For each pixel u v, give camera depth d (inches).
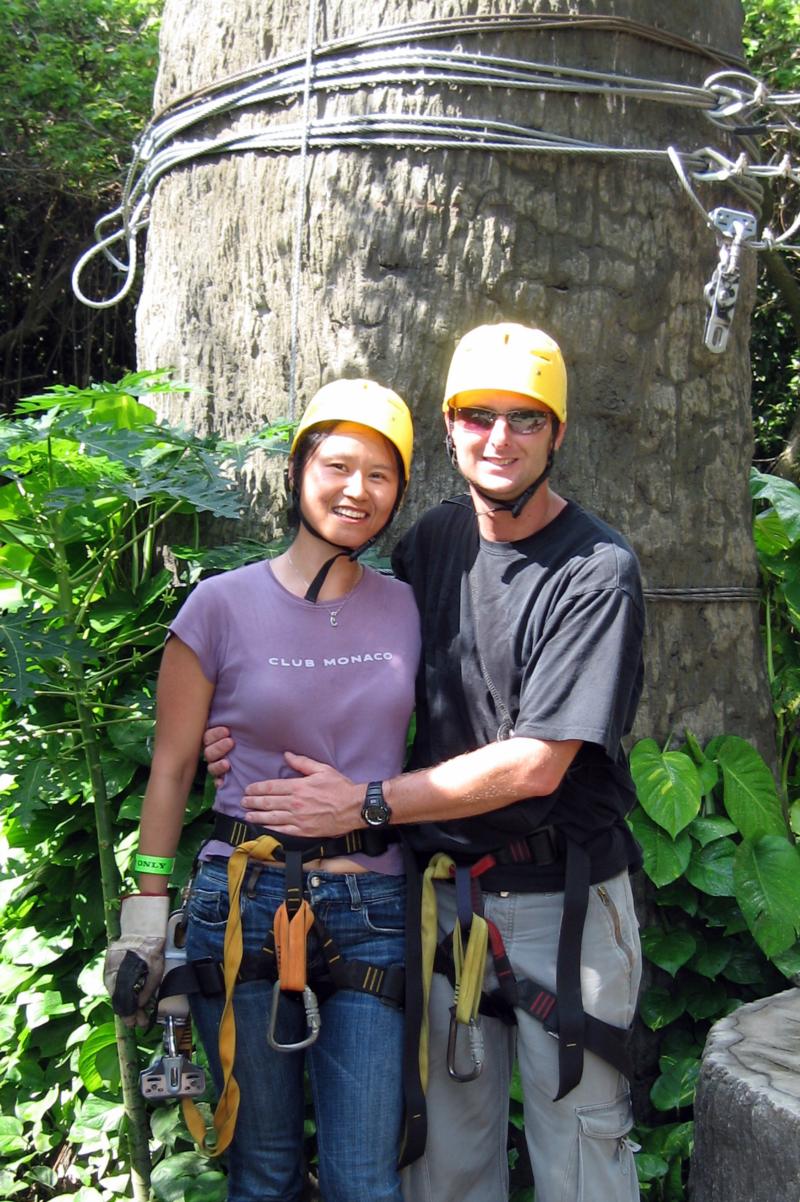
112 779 114.2
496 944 85.0
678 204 115.8
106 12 309.1
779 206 244.5
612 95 111.9
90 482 106.4
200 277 123.0
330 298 113.8
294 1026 84.7
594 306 112.8
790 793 138.3
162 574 116.6
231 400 121.6
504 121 110.0
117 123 309.1
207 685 85.7
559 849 85.5
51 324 340.2
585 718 78.5
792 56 260.7
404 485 86.6
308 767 83.3
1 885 128.0
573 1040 82.9
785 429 309.7
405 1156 85.3
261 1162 84.8
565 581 82.0
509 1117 106.0
